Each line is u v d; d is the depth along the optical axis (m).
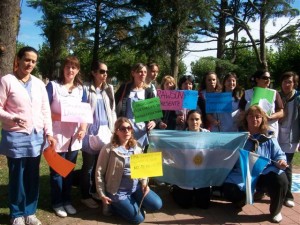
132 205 4.42
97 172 4.48
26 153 3.92
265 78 5.40
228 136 4.98
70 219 4.50
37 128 3.99
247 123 5.02
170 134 5.17
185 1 20.56
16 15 6.31
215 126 5.74
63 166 4.12
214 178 5.00
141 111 5.07
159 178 5.19
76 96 4.52
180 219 4.64
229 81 5.95
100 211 4.80
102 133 4.79
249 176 4.57
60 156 4.16
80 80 4.66
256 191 5.10
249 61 27.75
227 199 5.02
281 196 4.55
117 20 29.83
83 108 4.49
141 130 5.20
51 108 4.39
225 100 5.56
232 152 4.95
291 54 28.98
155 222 4.53
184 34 22.42
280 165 4.63
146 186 4.59
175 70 22.14
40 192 5.37
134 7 28.39
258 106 4.93
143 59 26.06
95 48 31.14
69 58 4.46
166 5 21.20
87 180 4.89
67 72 4.45
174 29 21.64
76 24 31.38
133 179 4.46
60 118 4.38
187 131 5.14
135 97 5.19
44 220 4.40
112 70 30.50
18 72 3.93
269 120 5.17
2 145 3.91
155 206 4.57
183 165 5.01
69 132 4.51
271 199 4.59
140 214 4.45
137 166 4.29
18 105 3.82
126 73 30.19
